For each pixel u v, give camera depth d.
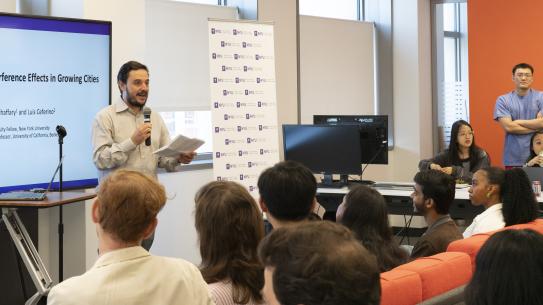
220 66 5.68
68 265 5.04
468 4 7.66
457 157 6.17
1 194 3.96
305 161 6.12
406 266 2.31
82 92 4.78
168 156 4.26
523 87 6.49
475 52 7.66
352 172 5.99
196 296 1.86
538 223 3.20
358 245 1.02
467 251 2.56
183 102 6.31
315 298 0.98
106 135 4.31
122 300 1.73
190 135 6.41
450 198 3.44
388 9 8.60
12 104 4.39
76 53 4.73
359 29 8.49
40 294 4.02
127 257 1.79
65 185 4.71
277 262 1.02
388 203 5.84
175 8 6.23
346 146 5.96
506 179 3.51
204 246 2.07
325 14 8.20
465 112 8.86
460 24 9.06
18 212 4.77
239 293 2.00
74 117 4.74
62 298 1.71
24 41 4.44
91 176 4.87
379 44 8.70
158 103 6.09
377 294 1.02
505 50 7.48
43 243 5.01
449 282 2.35
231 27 5.73
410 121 8.53
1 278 4.58
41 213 4.98
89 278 1.75
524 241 1.42
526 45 7.36
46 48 4.56
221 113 5.68
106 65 4.91
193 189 6.32
